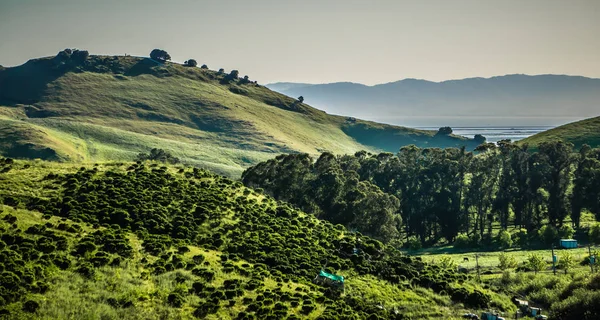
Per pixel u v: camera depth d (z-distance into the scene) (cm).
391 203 9812
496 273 7044
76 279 3578
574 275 6084
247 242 5350
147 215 5178
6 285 3212
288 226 6166
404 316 4516
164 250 4538
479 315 4878
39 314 3053
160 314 3462
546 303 5384
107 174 5950
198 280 4109
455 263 7644
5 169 5538
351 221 9075
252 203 6575
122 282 3722
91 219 4766
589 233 9088
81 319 3109
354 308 4447
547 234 9481
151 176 6197
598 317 4497
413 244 10088
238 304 3916
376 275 5516
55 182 5400
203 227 5381
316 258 5450
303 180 9950
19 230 4028
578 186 10800
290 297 4228
